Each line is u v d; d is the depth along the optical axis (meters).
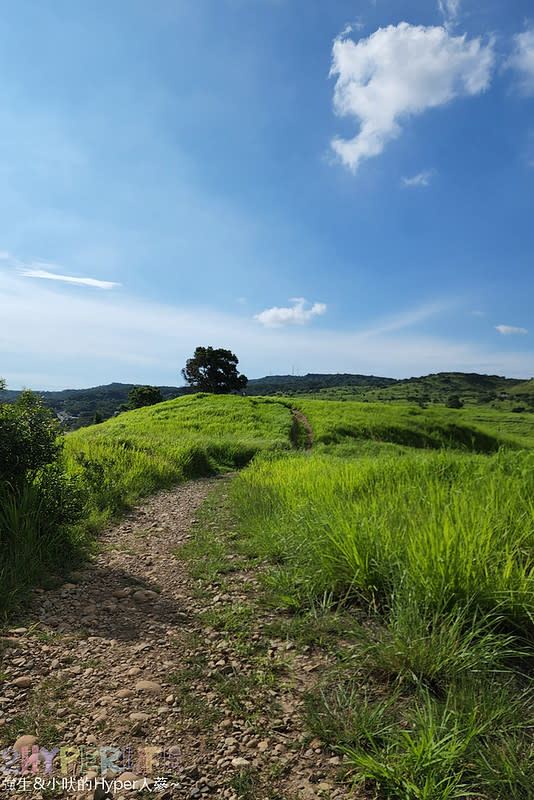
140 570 5.66
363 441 33.69
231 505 9.66
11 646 3.45
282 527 6.33
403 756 2.11
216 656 3.40
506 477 6.49
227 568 5.52
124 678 3.08
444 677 2.76
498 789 1.99
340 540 4.52
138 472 12.14
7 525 5.33
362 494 6.66
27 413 6.21
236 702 2.78
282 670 3.16
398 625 3.17
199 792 2.09
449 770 2.04
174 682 3.04
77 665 3.25
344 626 3.63
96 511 8.03
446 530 3.87
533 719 2.37
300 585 4.56
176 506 10.09
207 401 49.69
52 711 2.70
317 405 47.94
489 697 2.51
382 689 2.79
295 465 13.74
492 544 3.88
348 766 2.22
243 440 29.12
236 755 2.33
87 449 13.05
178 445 18.80
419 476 7.54
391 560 4.05
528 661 3.00
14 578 4.59
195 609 4.39
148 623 4.05
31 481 6.21
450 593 3.39
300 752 2.35
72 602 4.44
